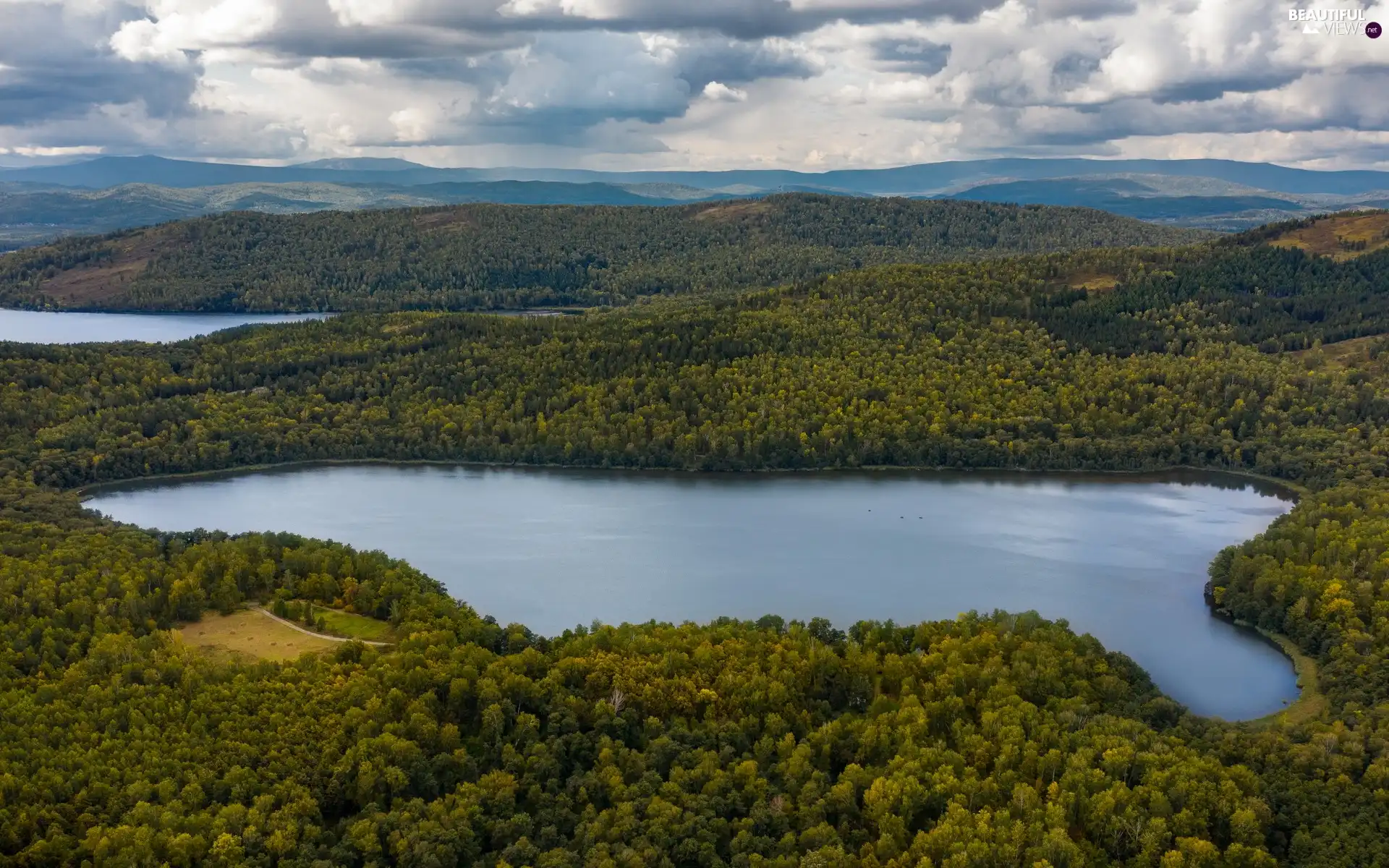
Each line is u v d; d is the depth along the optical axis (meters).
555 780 159.12
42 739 158.88
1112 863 146.00
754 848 146.25
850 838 150.12
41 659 183.00
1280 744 166.12
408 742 159.75
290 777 153.62
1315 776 158.38
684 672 182.62
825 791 157.75
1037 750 162.50
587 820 151.62
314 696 171.50
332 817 155.62
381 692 173.25
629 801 153.88
